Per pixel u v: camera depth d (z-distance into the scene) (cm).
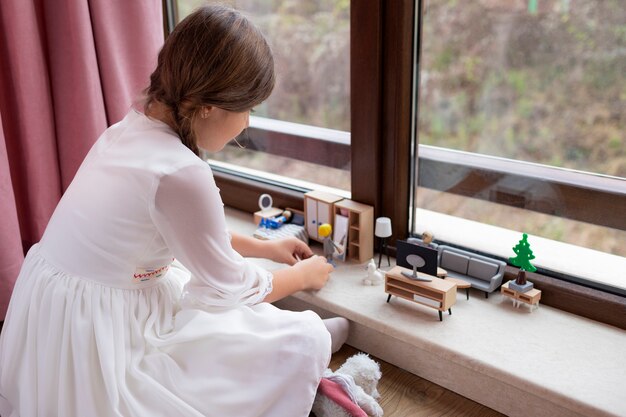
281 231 160
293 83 164
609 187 122
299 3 154
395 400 126
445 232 149
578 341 122
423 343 124
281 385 111
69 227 109
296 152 171
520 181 133
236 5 166
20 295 114
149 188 103
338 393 117
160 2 160
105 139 116
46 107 152
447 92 136
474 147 137
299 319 116
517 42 123
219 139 111
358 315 133
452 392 128
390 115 142
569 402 108
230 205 186
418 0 132
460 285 133
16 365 115
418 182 149
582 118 121
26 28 143
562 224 131
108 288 108
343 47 150
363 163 149
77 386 107
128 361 107
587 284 130
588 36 115
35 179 154
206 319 112
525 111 127
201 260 109
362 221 148
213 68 100
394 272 134
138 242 107
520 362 116
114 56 154
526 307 133
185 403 105
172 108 106
